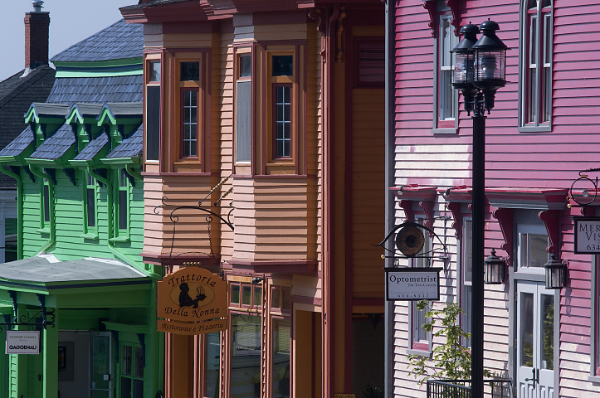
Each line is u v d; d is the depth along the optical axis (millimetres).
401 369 52188
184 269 58062
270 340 60469
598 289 43375
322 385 56969
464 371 47406
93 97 79812
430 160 50531
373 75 57062
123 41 80812
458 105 49062
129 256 72812
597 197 42656
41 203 82562
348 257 56719
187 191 62625
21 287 71250
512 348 46688
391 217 52469
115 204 73938
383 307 56906
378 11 56781
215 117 62281
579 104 44219
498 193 46062
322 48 56781
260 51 58125
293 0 56781
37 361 76562
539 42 45906
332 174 56469
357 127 56906
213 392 64688
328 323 56375
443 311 48031
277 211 57875
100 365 77188
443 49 50156
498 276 46688
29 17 98438
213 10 60844
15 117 91938
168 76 63000
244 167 59156
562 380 44594
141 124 72625
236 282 62875
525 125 46344
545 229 45344
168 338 67750
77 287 69312
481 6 48125
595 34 43719
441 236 50156
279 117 58250
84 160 73938
